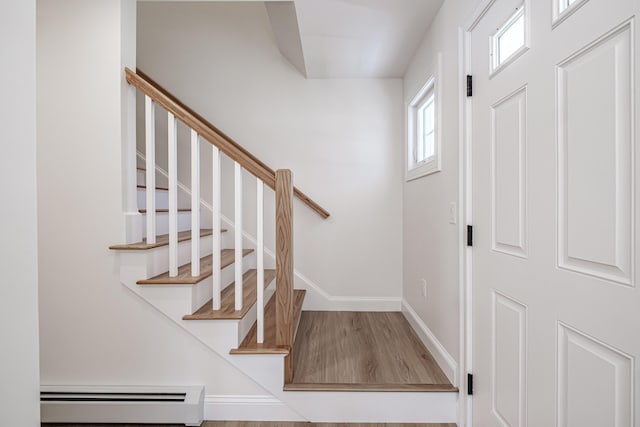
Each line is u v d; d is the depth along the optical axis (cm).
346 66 279
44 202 174
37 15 174
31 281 71
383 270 307
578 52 92
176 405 168
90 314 174
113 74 174
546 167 106
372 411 173
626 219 78
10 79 67
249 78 304
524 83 117
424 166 230
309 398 173
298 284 306
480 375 152
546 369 106
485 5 142
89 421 169
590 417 89
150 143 178
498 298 137
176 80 303
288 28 242
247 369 172
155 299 171
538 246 110
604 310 84
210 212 299
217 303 178
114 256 174
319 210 297
